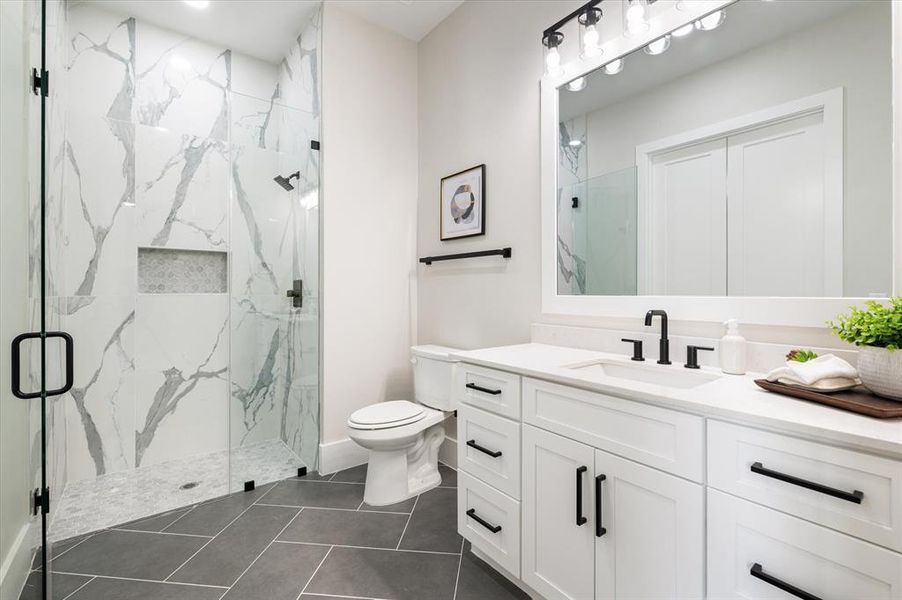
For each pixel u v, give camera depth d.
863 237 1.07
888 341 0.84
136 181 2.45
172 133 2.55
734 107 1.31
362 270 2.56
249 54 2.97
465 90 2.40
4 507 1.24
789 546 0.78
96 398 2.33
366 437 1.93
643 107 1.55
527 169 2.02
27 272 1.41
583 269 1.76
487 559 1.53
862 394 0.88
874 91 1.06
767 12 1.25
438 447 2.30
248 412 2.73
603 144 1.68
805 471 0.76
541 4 1.94
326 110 2.41
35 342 1.48
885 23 1.05
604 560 1.10
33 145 1.41
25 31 1.35
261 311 2.75
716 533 0.88
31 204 1.41
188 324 2.62
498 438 1.44
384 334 2.65
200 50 2.78
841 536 0.72
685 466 0.94
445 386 2.15
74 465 2.27
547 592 1.25
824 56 1.14
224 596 1.39
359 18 2.55
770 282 1.24
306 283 2.58
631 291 1.59
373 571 1.52
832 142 1.12
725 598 0.87
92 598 1.37
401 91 2.74
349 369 2.50
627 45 1.58
